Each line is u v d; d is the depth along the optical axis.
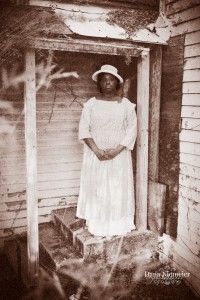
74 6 3.91
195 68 3.92
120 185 4.40
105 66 4.19
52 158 5.32
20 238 5.19
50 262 4.43
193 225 4.12
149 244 4.71
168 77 4.36
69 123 5.34
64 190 5.48
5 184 4.98
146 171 4.66
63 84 5.18
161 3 4.37
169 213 4.54
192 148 4.06
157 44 4.33
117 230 4.52
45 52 4.80
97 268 4.39
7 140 4.89
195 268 4.13
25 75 3.70
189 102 4.05
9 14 3.53
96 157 4.39
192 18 3.91
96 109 4.35
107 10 4.11
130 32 4.03
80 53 5.20
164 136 4.52
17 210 5.12
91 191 4.45
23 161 5.05
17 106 4.87
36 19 3.60
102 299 3.92
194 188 4.07
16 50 3.58
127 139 4.31
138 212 4.75
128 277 4.37
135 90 5.25
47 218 5.44
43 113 5.13
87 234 4.54
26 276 4.25
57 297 3.94
